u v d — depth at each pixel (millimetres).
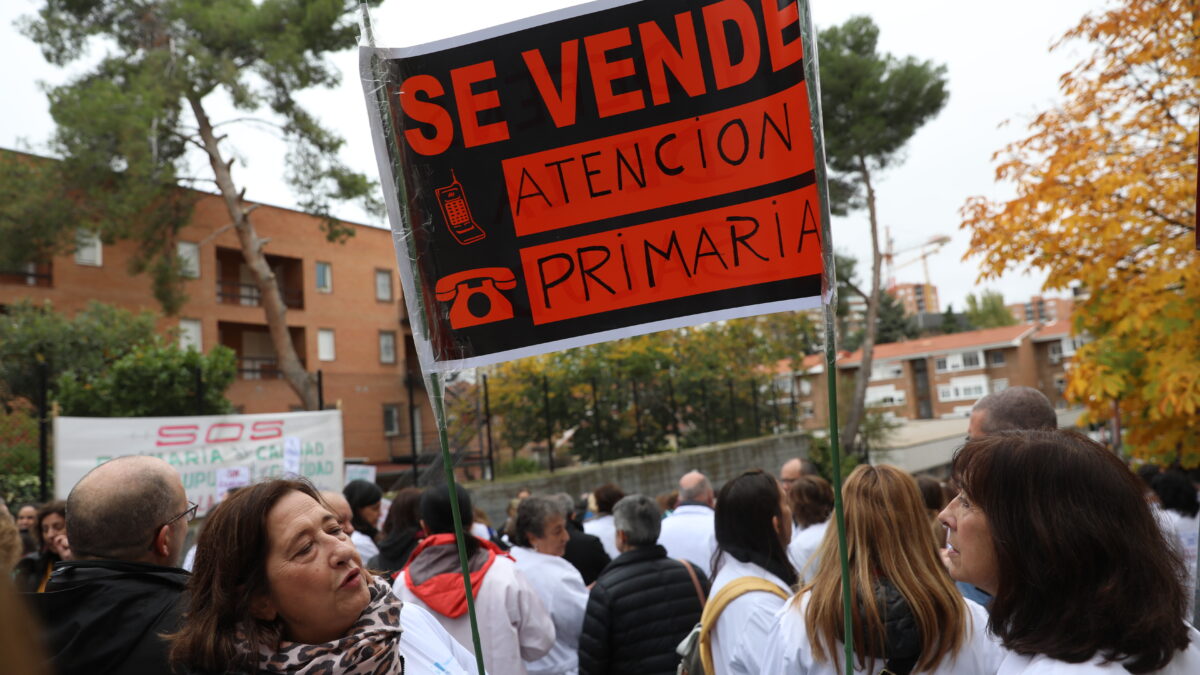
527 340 2303
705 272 2254
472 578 3688
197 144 19266
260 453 10594
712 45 2246
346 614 1970
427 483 16250
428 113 2324
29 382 13094
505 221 2314
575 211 2309
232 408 15930
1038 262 6922
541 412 17484
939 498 4270
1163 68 6598
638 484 17938
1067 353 61406
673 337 21188
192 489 9914
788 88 2189
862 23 24672
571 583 4488
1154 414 6445
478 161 2318
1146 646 1575
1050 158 6898
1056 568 1646
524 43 2312
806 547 4430
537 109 2314
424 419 24688
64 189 17328
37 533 4699
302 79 17516
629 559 3992
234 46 18094
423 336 2297
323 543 1982
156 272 18750
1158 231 6504
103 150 16797
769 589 3117
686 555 5324
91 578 2225
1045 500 1686
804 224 2184
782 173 2203
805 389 47750
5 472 10008
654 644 3846
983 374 61812
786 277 2191
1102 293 6848
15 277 22938
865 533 2490
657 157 2281
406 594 3693
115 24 18062
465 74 2320
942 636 2396
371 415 23312
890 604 2412
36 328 17250
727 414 22328
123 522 2379
